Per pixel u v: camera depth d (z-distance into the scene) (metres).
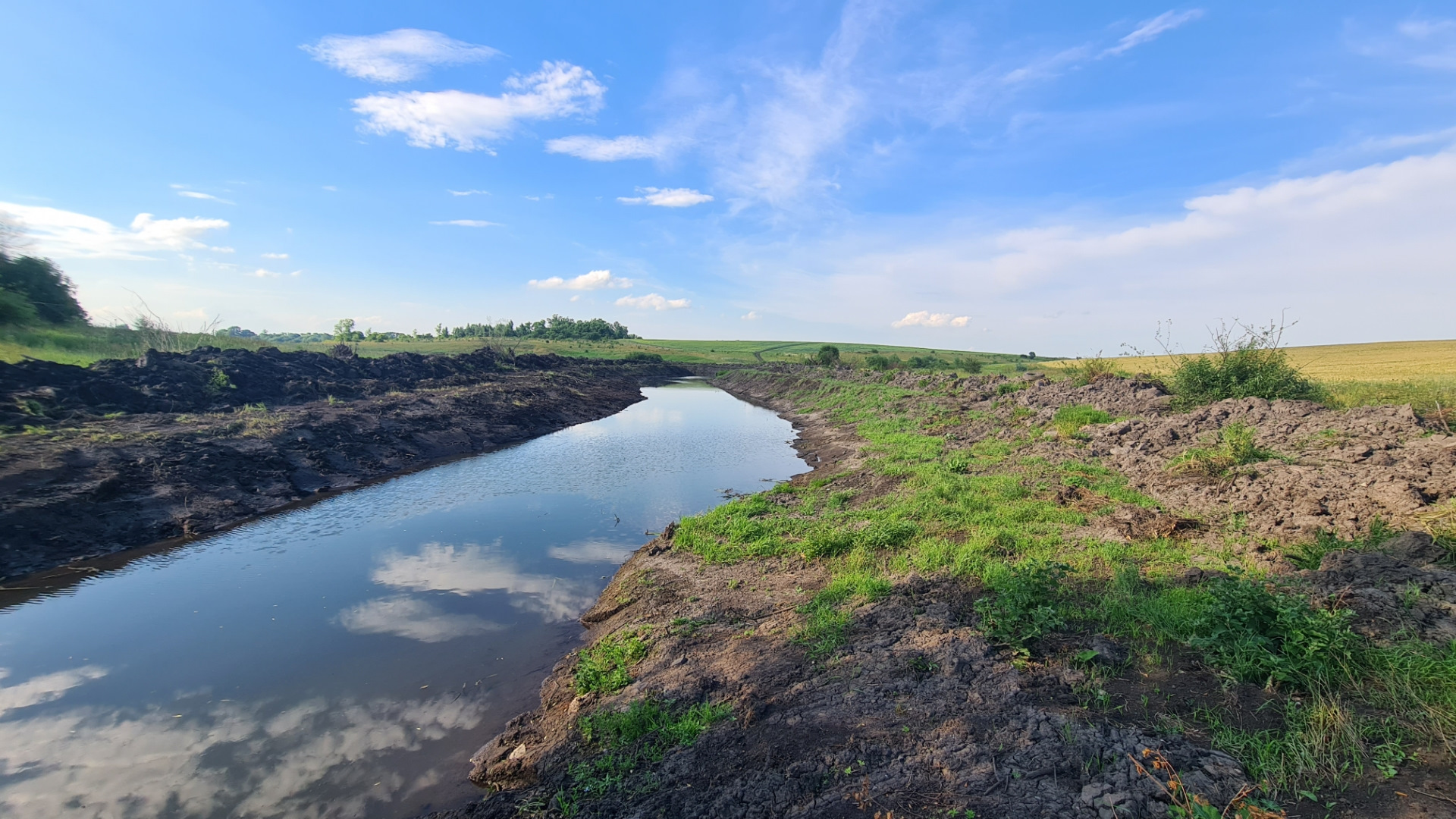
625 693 6.87
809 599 8.67
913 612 7.54
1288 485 9.30
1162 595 6.97
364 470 18.88
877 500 13.32
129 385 19.67
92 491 12.85
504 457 22.41
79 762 6.32
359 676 8.01
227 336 34.94
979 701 5.39
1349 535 7.68
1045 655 6.05
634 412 38.41
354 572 11.42
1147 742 4.48
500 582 11.02
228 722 7.02
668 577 10.34
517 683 7.88
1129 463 13.09
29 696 7.49
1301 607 5.33
